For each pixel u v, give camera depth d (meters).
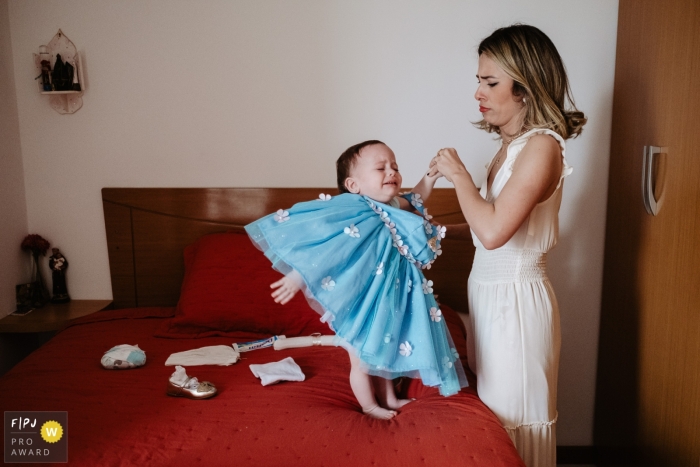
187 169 2.70
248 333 2.32
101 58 2.63
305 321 2.31
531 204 1.51
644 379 2.24
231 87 2.64
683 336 1.96
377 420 1.66
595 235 2.65
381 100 2.62
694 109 1.88
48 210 2.74
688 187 1.92
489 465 1.42
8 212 2.61
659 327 2.12
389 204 1.81
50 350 2.15
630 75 2.35
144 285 2.75
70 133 2.68
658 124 2.12
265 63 2.62
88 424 1.62
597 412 2.71
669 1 2.04
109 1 2.59
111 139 2.69
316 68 2.61
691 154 1.90
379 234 1.65
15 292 2.65
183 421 1.63
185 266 2.62
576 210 2.64
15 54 2.63
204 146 2.69
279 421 1.63
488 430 1.56
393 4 2.56
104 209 2.69
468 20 2.55
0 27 2.54
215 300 2.34
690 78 1.90
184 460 1.45
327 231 1.60
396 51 2.59
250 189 2.67
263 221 1.66
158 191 2.68
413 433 1.56
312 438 1.54
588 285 2.68
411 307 1.65
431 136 2.64
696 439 1.88
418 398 1.84
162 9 2.59
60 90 2.58
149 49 2.62
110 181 2.72
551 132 1.57
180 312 2.37
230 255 2.46
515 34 1.62
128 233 2.71
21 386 1.85
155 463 1.44
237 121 2.66
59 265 2.71
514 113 1.68
